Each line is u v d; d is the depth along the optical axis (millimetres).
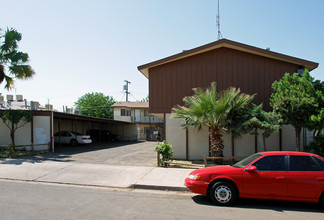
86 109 46000
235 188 5973
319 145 10367
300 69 13055
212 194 5961
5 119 15055
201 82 13609
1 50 14844
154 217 4977
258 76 13383
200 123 11086
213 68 13609
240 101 10594
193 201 6273
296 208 5770
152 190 7523
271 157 6059
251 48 12906
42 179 8539
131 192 7172
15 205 5641
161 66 13977
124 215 5070
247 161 6453
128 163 11719
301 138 13242
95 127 34219
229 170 6055
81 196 6562
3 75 15430
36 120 16234
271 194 5734
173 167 10695
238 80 13438
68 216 4930
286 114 9633
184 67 13797
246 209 5637
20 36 15219
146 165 11164
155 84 13953
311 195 5590
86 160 12570
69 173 9352
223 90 12523
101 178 8680
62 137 22781
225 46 13453
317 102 9086
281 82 10305
